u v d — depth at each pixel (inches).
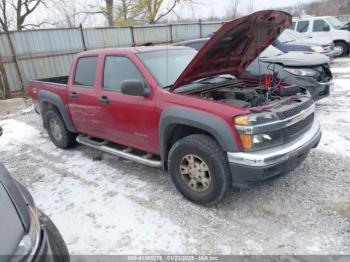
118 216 137.4
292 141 129.3
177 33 748.0
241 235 119.4
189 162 136.7
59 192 163.5
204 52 129.0
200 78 156.7
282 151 121.6
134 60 157.1
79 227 132.3
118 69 166.1
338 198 136.9
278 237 116.6
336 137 201.6
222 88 158.1
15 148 240.5
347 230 117.2
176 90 145.5
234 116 119.1
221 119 121.8
